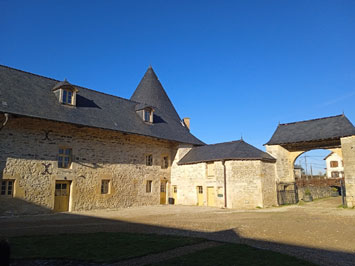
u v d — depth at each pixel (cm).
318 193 2391
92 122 1406
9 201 1143
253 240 688
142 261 496
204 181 1717
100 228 848
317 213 1291
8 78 1296
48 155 1279
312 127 1792
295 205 1725
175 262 484
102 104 1638
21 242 627
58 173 1304
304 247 620
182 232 788
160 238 689
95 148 1467
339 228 870
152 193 1758
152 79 2327
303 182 2714
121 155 1592
